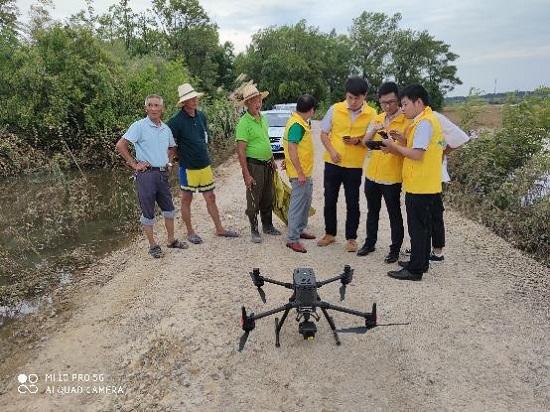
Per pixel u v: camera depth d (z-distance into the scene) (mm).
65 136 14164
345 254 6070
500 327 4387
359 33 74250
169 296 5121
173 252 6367
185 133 6098
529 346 4102
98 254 6926
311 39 54375
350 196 5887
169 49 41312
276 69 50844
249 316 4062
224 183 10547
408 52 73562
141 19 37406
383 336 4238
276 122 14797
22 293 5707
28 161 11344
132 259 6492
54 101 14117
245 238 6738
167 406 3523
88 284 5898
